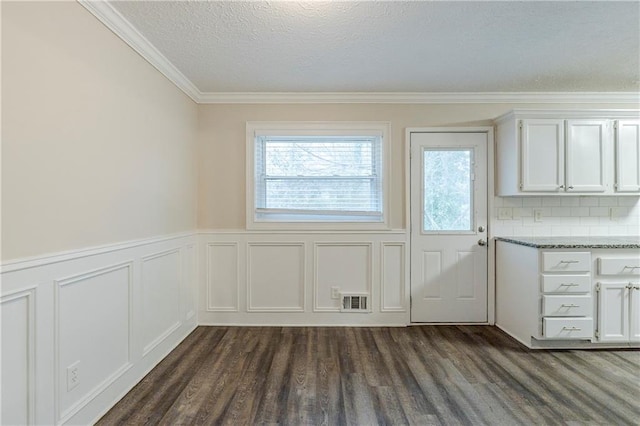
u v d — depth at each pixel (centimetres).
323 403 197
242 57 249
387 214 333
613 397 203
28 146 141
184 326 300
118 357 202
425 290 334
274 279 335
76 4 167
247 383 219
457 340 293
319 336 304
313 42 227
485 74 282
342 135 332
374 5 185
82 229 172
